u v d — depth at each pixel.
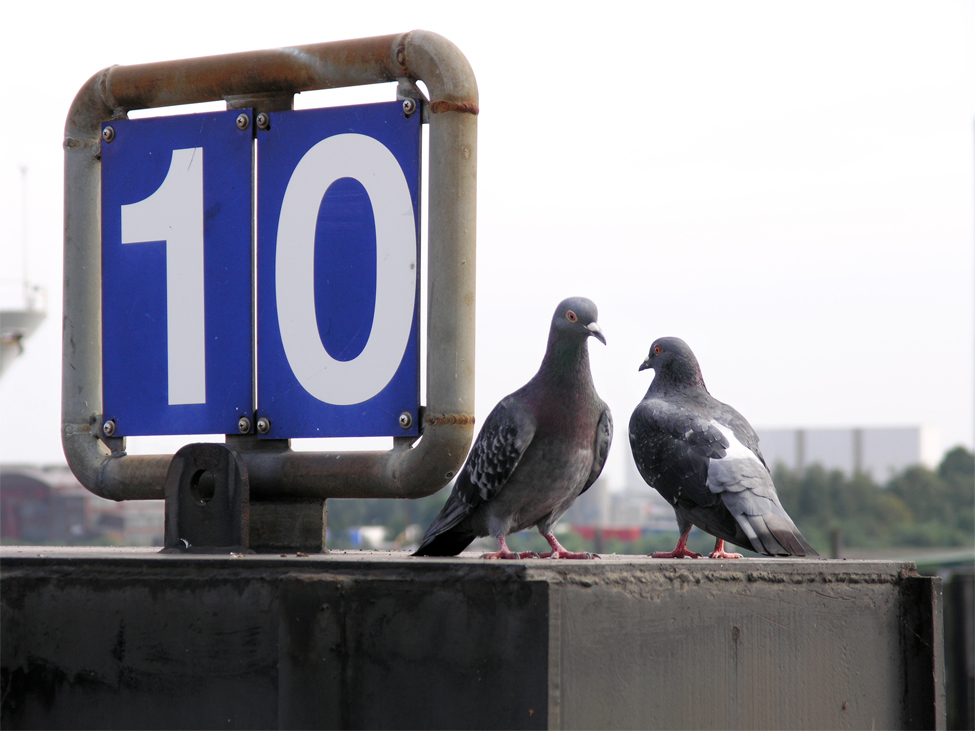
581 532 57.88
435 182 3.86
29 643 3.31
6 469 55.97
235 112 4.22
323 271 4.09
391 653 2.91
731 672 3.27
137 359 4.30
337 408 4.05
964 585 12.48
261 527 4.18
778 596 3.45
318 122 4.12
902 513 65.56
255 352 4.18
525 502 4.00
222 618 3.09
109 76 4.37
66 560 3.30
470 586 2.84
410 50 3.94
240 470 3.85
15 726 3.31
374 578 2.95
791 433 73.06
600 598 2.88
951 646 12.39
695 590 3.18
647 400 4.77
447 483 4.02
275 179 4.17
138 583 3.20
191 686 3.11
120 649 3.21
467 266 3.85
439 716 2.85
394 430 3.97
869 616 3.77
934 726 3.82
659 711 3.04
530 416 3.88
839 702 3.62
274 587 3.04
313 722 2.97
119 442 4.38
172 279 4.28
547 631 2.72
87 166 4.41
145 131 4.33
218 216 4.23
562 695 2.76
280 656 3.01
